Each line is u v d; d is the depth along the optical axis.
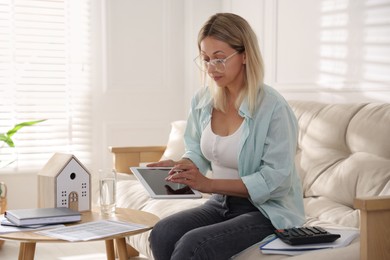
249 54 2.05
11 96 4.23
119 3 4.45
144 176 2.21
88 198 2.25
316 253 1.72
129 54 4.50
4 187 3.78
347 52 3.19
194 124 2.34
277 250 1.80
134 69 4.52
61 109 4.36
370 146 2.49
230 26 2.05
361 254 1.60
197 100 2.34
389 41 2.89
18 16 4.23
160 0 4.56
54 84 4.34
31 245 1.95
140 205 2.93
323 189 2.62
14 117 4.25
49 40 4.30
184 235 1.91
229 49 2.05
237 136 2.08
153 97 4.58
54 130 4.35
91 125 4.43
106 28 4.42
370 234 1.58
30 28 4.26
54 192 2.18
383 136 2.44
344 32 3.21
